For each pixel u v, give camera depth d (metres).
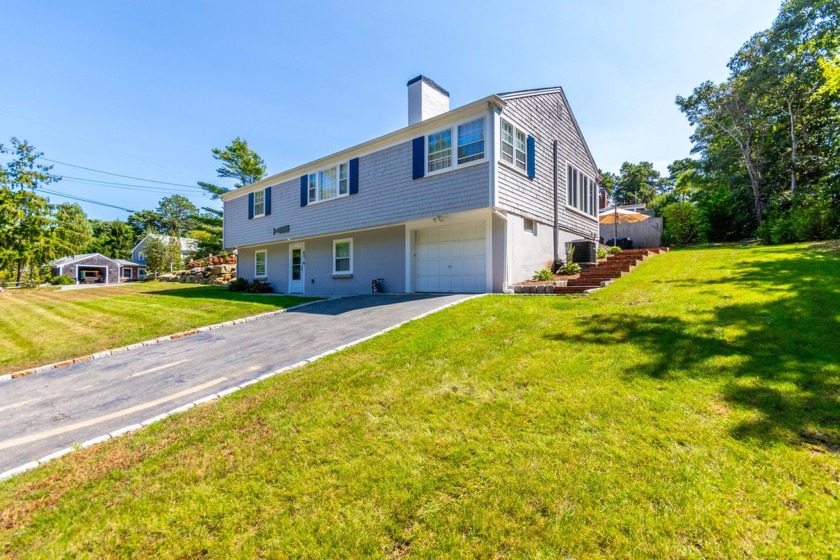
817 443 2.47
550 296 7.74
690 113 20.81
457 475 2.50
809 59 16.61
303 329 7.28
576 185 13.66
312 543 2.06
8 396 4.80
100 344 7.12
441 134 9.75
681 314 5.34
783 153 18.22
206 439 3.28
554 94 11.91
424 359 4.67
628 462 2.46
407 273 11.41
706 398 3.14
